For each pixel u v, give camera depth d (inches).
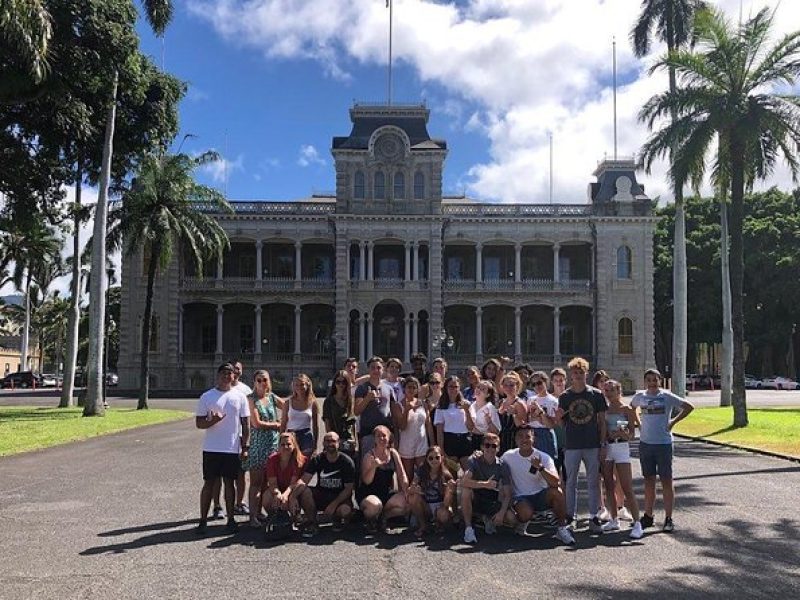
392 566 356.5
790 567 356.5
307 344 2517.2
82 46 1035.9
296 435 459.5
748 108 1048.2
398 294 2417.6
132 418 1208.2
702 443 968.3
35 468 674.8
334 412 466.9
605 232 2437.3
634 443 943.0
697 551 388.5
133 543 398.3
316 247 2534.5
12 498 526.9
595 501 437.1
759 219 2817.4
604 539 415.5
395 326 2512.3
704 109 1087.6
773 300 2640.3
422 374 557.3
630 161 2500.0
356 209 2423.7
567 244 2492.6
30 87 1012.5
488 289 2454.5
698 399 1934.1
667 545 402.0
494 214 2460.6
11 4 767.7
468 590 317.7
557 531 419.8
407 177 2432.3
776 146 1072.8
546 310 2532.0
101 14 1035.9
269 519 411.2
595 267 2439.7
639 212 2453.2
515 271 2470.5
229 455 427.8
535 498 422.0
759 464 744.3
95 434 974.4
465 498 416.2
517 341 2443.4
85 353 3390.7
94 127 1208.8
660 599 307.0
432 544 403.2
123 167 1379.2
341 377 470.0
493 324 2541.8
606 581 332.8
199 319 2495.1
